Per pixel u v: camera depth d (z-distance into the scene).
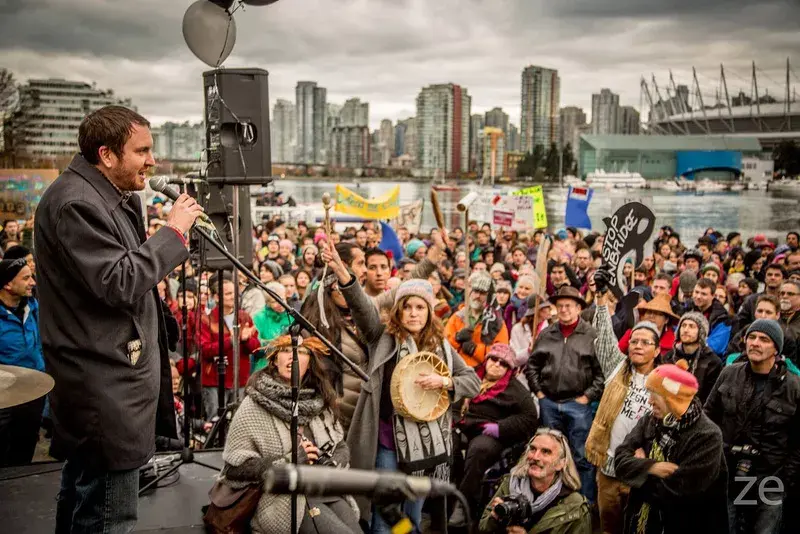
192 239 5.84
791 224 48.78
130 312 3.05
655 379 4.44
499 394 6.11
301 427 3.95
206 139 5.89
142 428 3.10
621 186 134.75
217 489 3.89
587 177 135.38
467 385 4.64
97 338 2.99
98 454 3.03
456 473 6.33
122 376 3.04
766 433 5.09
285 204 42.47
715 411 5.41
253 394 3.88
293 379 3.59
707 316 8.04
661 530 4.58
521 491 4.82
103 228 2.94
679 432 4.44
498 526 4.66
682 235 39.56
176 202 3.13
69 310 2.98
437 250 8.95
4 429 5.83
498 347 6.20
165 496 4.44
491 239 16.80
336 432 4.12
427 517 5.62
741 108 192.25
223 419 5.67
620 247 8.09
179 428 6.28
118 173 3.04
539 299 7.83
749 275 13.81
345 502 4.08
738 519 5.24
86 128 3.00
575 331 6.58
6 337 6.16
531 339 7.92
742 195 108.06
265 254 14.77
